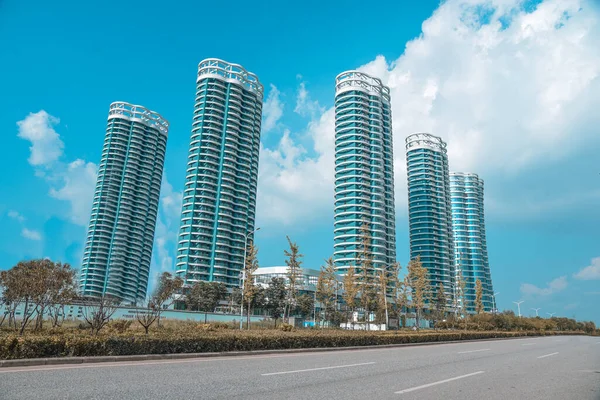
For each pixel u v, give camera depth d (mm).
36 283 29188
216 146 165000
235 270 150750
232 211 160000
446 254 188250
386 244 163875
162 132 192750
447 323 85312
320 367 14148
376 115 179375
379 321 92438
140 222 173875
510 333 53531
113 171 172875
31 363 12422
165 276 45781
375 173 170000
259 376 11672
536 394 9977
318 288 70250
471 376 12859
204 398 8578
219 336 18234
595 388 10992
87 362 13508
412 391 10016
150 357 15102
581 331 109375
